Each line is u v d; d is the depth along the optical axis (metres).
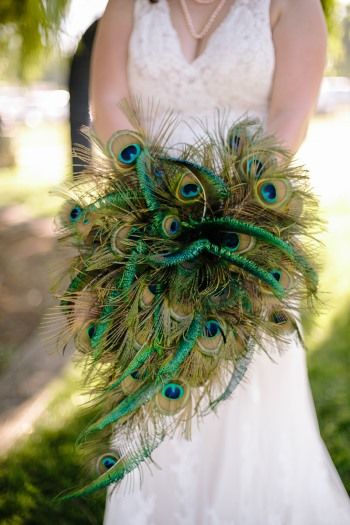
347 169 6.87
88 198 1.30
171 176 1.21
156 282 1.20
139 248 1.19
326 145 8.43
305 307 1.31
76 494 1.37
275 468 1.51
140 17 1.44
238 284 1.21
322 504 1.57
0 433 2.16
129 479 1.49
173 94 1.44
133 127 1.37
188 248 1.17
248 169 1.21
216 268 1.20
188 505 1.51
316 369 2.48
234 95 1.42
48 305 3.26
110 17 1.48
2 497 1.90
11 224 5.16
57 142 10.16
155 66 1.43
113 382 1.22
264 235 1.18
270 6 1.38
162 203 1.21
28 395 2.38
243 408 1.46
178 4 1.43
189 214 1.21
